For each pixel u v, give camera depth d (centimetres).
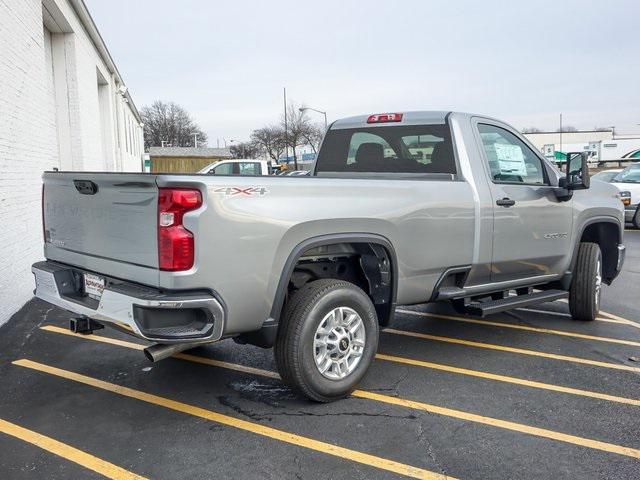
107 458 312
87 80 1320
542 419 363
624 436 340
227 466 304
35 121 754
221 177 319
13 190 641
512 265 500
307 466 304
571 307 595
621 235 636
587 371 453
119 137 2278
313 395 369
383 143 522
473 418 364
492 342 532
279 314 349
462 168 465
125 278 338
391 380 430
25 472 298
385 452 320
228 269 319
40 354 487
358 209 379
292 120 5338
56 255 412
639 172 1516
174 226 305
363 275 432
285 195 345
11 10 656
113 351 496
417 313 643
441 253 438
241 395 400
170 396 398
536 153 548
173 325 311
